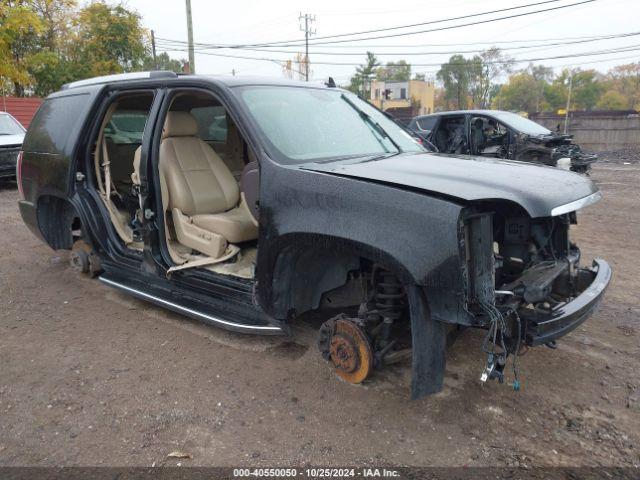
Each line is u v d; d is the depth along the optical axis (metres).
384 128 4.23
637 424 3.00
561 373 3.54
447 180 2.86
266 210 3.20
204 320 3.81
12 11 18.73
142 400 3.25
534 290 2.81
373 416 3.07
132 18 25.94
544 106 80.88
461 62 76.56
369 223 2.76
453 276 2.54
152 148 3.96
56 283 5.39
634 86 81.44
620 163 19.77
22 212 5.47
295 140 3.49
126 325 4.38
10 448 2.81
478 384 3.39
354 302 3.45
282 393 3.32
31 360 3.78
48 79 23.88
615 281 5.37
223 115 5.19
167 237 4.16
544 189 2.85
